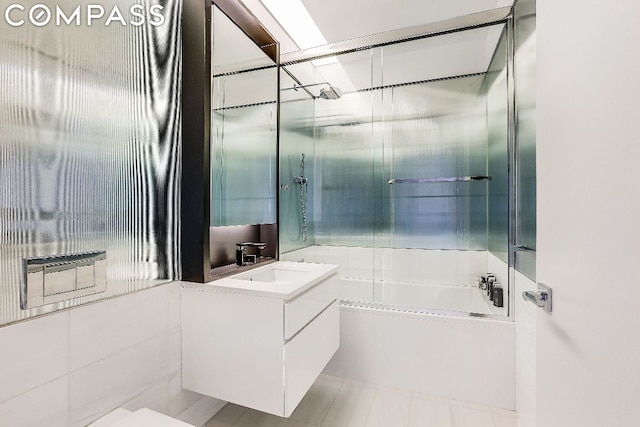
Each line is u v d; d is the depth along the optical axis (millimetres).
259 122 2010
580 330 711
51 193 1035
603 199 628
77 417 1068
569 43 772
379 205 2975
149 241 1356
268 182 2096
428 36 2146
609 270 607
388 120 2941
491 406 1771
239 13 1769
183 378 1494
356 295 2443
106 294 1184
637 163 530
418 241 2857
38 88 1000
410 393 1914
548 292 868
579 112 724
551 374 857
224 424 1646
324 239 3098
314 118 3094
